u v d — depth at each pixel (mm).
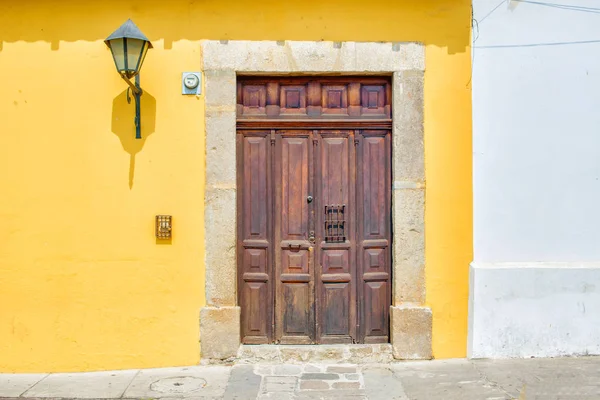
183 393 4605
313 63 5254
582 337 5281
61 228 5168
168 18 5234
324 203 5383
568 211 5324
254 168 5379
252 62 5242
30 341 5168
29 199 5164
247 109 5367
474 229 5293
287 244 5387
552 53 5320
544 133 5320
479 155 5301
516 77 5309
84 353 5176
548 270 5262
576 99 5316
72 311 5176
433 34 5293
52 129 5176
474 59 5301
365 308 5387
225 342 5234
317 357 5285
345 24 5273
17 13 5188
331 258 5379
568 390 4500
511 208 5305
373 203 5379
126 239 5188
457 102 5289
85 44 5199
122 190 5191
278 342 5383
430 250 5281
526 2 5324
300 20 5273
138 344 5199
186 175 5219
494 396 4422
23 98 5172
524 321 5254
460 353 5297
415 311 5266
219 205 5223
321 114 5383
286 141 5379
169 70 5219
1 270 5156
